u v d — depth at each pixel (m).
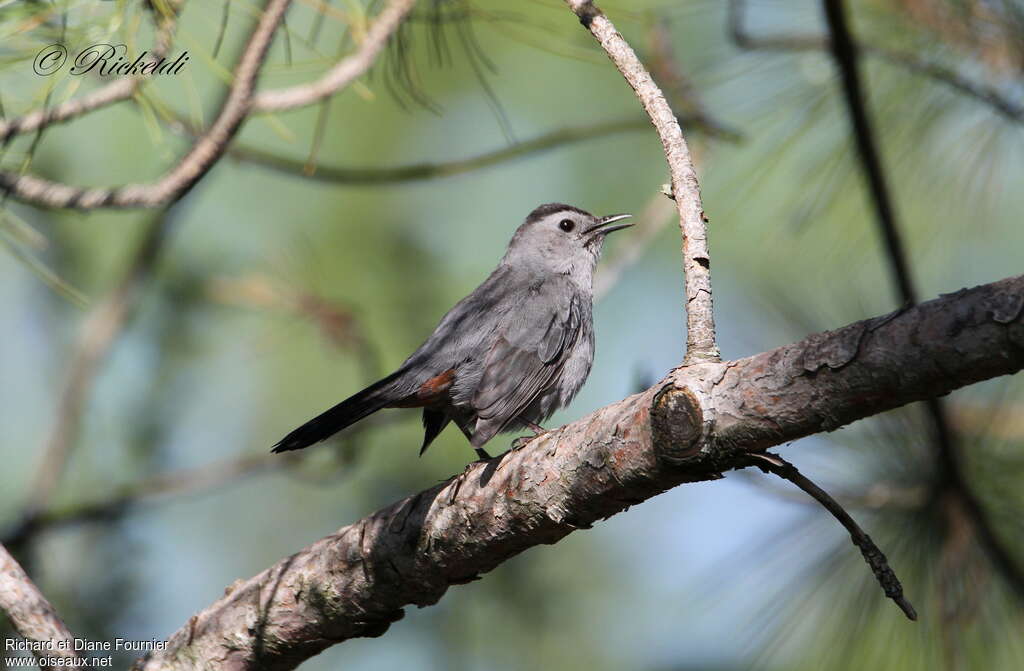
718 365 5.33
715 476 5.45
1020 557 7.68
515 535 6.37
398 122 15.18
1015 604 7.54
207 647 7.24
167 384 14.28
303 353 14.83
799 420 4.99
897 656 7.57
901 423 7.88
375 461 14.18
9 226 6.82
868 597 7.63
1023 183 12.32
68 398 12.09
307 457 11.96
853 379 4.73
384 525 6.79
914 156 9.22
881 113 9.23
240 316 14.57
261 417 14.86
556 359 10.10
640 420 5.53
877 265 10.80
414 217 15.36
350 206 15.05
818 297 9.58
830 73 9.40
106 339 12.49
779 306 8.98
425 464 14.07
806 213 9.78
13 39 6.12
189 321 14.46
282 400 14.84
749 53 9.58
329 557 6.96
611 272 10.79
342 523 14.71
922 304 4.61
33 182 6.89
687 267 5.84
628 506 5.97
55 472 11.69
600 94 15.73
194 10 6.60
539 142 9.66
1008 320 4.27
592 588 14.37
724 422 5.21
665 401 5.36
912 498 7.82
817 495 5.24
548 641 13.60
